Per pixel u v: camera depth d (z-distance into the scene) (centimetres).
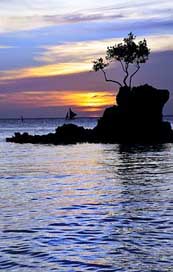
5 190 2803
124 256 1323
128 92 9012
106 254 1348
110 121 8969
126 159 5119
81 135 9156
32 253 1369
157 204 2172
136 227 1688
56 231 1652
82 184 3077
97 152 6412
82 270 1205
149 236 1549
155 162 4662
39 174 3784
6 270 1212
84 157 5597
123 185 2945
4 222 1816
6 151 6925
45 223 1794
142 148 6994
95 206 2170
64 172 3928
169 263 1248
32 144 8806
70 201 2345
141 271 1186
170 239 1505
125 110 8844
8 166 4541
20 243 1484
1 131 16238
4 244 1473
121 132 8806
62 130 9300
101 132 9044
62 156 5844
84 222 1800
